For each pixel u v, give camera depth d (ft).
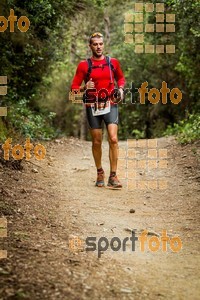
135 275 16.47
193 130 45.21
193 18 47.91
